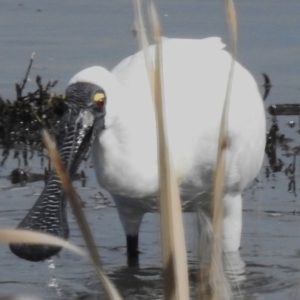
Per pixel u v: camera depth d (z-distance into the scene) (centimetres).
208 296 704
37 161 1578
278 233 1302
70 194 611
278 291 1120
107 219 1359
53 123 1700
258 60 1955
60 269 1189
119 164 1095
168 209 656
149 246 1283
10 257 1228
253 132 1252
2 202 1398
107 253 1253
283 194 1430
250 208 1385
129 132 1085
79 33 2083
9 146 1652
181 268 659
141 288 1141
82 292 1119
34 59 1942
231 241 1230
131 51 1962
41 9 2273
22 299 628
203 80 1210
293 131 1694
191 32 2020
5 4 2314
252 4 2278
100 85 1072
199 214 730
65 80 1838
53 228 1036
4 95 1795
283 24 2131
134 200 1166
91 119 1065
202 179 1179
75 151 1058
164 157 655
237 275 1165
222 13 2159
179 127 1153
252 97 1261
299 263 1197
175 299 661
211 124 1172
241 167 1223
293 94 1811
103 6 2277
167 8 2209
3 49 2003
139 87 1162
